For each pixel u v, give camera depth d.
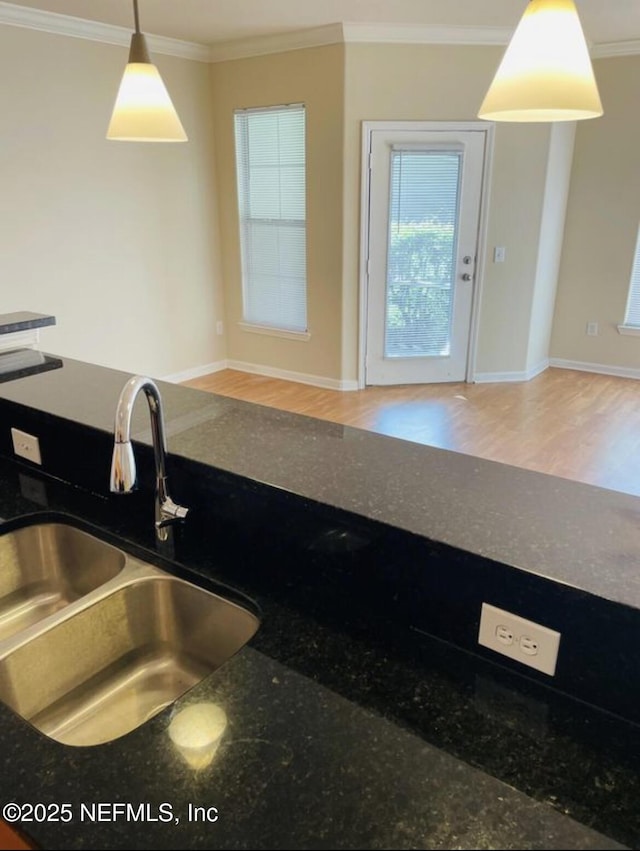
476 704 0.82
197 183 5.03
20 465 1.67
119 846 0.64
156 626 1.19
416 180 4.65
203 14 3.85
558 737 0.77
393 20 4.05
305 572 1.10
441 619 0.94
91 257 4.40
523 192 4.77
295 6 3.72
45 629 1.03
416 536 0.92
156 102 1.86
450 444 4.00
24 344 2.37
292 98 4.55
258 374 5.53
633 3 3.62
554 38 1.12
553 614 0.82
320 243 4.80
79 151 4.16
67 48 3.95
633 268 5.14
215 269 5.39
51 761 0.73
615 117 4.87
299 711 0.80
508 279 5.00
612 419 4.42
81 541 1.35
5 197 3.84
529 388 5.11
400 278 4.89
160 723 0.78
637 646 0.76
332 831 0.65
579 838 0.64
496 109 1.18
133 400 1.05
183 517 1.22
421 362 5.15
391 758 0.73
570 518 0.97
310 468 1.16
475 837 0.64
